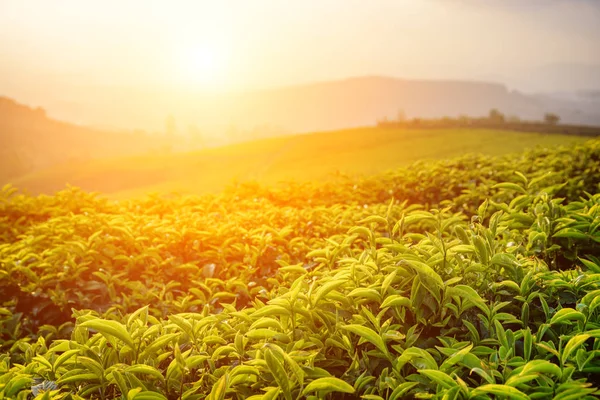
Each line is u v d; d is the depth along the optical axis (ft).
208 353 11.12
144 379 10.36
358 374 9.50
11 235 25.68
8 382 9.92
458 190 27.63
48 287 17.97
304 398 8.98
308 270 16.57
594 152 29.86
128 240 19.56
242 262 18.30
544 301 10.12
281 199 28.53
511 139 233.35
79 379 10.09
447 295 9.82
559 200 15.01
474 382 8.68
